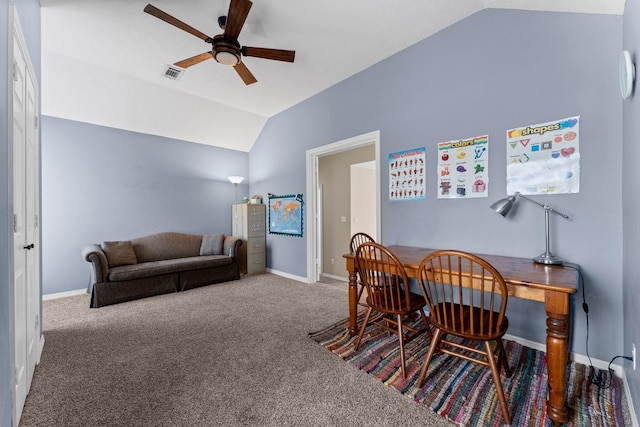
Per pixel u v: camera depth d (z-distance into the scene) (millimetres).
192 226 4809
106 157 3979
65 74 3221
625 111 1579
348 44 2779
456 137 2473
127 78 3494
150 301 3305
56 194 3600
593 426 1311
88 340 2268
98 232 3910
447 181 2537
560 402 1305
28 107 1708
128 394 1573
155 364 1895
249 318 2729
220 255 4438
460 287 1449
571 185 1905
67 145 3678
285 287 3895
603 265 1794
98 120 3861
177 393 1582
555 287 1301
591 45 1821
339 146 3590
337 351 2051
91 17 2406
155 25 2520
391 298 1822
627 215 1543
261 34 2613
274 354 2020
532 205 2074
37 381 1696
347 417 1386
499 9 2213
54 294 3555
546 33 1994
